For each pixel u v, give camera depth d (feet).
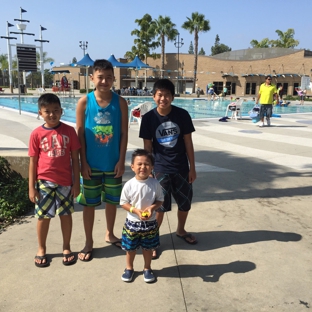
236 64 147.74
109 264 9.98
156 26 150.41
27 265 9.86
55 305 8.07
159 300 8.27
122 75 166.71
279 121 45.68
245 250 10.76
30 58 55.42
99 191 10.60
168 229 12.35
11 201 13.97
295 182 17.89
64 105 80.48
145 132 10.73
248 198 15.49
